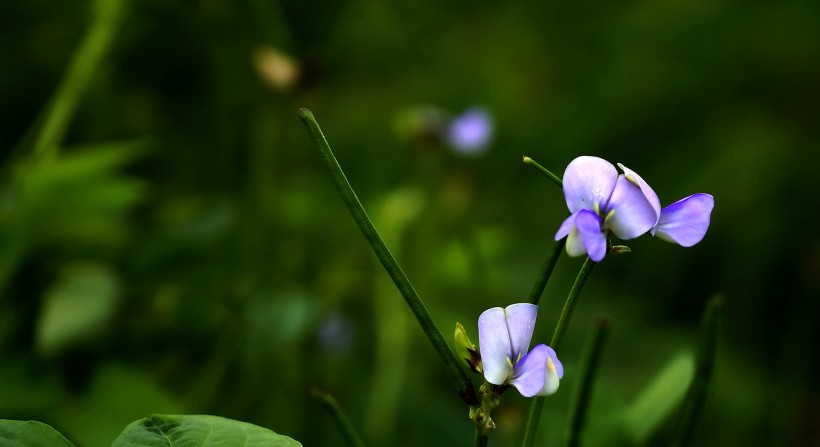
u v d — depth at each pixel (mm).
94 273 1337
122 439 837
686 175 2428
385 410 1412
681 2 2674
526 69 2666
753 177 2354
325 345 1550
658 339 1901
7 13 2148
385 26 2438
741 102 2547
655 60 2625
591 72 2643
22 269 1323
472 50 2688
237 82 1710
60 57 2141
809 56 2533
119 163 1472
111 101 1896
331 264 1660
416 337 1561
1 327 1279
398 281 855
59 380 1213
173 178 1971
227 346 1419
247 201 1536
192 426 844
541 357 842
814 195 2318
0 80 2096
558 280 1979
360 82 2418
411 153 1753
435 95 2484
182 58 1989
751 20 2602
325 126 2246
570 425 888
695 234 855
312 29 2346
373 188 2094
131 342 1366
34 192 1306
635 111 2537
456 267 1662
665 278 2260
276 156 1651
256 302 1449
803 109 2496
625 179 852
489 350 846
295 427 1425
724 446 1827
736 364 1971
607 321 869
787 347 2061
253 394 1393
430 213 1648
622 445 1036
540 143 2486
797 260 2244
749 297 2242
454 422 1528
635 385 1739
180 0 1842
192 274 1428
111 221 1402
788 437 1938
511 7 2754
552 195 2359
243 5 1687
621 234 851
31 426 842
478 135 1668
